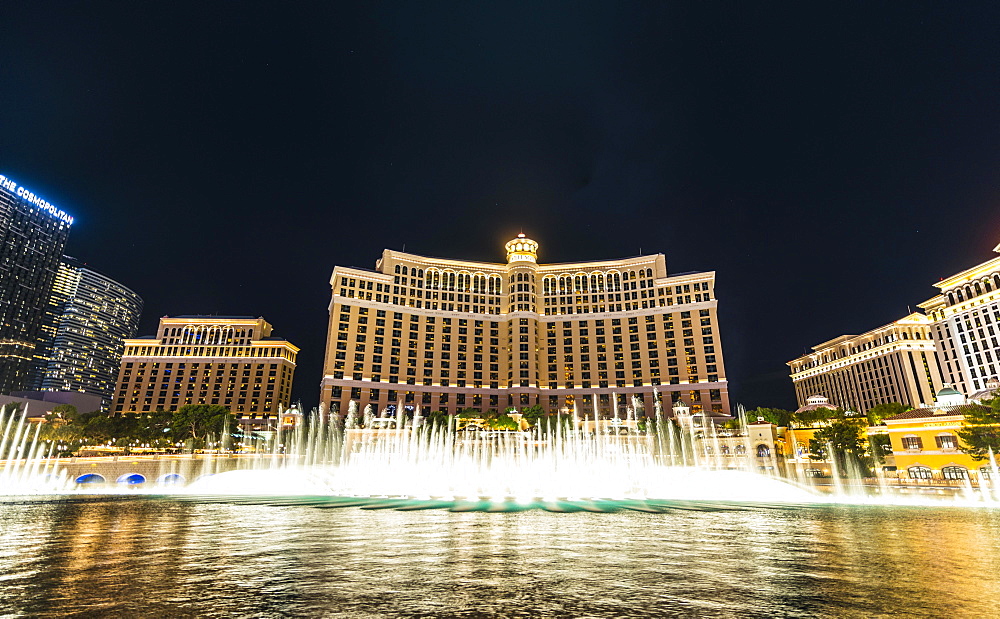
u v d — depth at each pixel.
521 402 164.25
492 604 11.52
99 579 13.89
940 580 14.60
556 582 13.76
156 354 199.12
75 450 100.81
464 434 118.12
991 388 92.56
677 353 163.12
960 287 162.25
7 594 12.28
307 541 20.80
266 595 12.20
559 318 176.50
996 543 22.34
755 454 94.75
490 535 23.03
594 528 26.22
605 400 162.62
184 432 105.69
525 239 190.12
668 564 16.58
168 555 17.58
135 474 76.88
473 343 173.50
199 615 10.59
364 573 14.70
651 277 177.75
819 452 82.25
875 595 12.80
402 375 163.75
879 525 29.30
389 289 173.62
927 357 172.00
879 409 101.88
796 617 10.86
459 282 183.12
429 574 14.59
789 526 28.38
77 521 28.36
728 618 10.69
